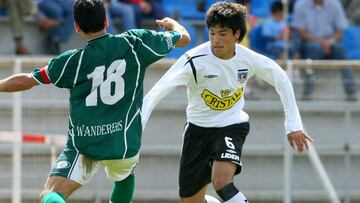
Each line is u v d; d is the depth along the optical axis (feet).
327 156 137.80
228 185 79.10
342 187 138.10
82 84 73.61
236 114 83.20
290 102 81.00
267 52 146.61
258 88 138.62
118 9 147.84
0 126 132.26
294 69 134.21
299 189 135.95
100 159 74.18
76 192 131.54
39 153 131.23
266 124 137.59
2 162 132.67
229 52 80.64
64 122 131.75
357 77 135.64
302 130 80.28
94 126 73.61
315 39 148.25
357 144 137.69
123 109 74.38
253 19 148.36
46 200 72.08
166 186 135.64
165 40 76.38
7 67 126.41
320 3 149.38
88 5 73.20
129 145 74.54
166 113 137.08
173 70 81.46
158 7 151.12
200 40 154.20
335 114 136.56
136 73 74.79
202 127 83.46
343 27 149.69
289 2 159.12
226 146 81.20
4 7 145.28
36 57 141.69
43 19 147.54
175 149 136.36
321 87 135.44
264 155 136.56
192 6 159.33
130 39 74.49
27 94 131.03
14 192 125.18
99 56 73.20
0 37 149.48
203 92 82.28
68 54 73.26
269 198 135.44
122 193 81.15
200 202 88.02
